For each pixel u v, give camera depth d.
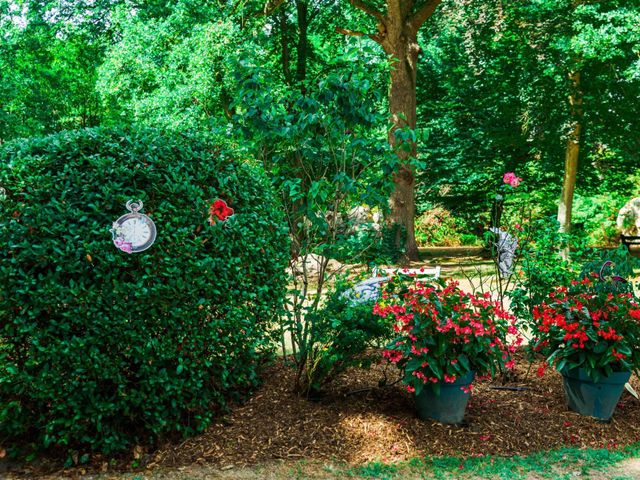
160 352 4.34
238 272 4.74
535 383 5.86
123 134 4.71
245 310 4.79
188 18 15.78
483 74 17.92
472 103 20.81
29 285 4.08
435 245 26.91
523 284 6.27
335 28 18.22
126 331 4.21
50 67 24.31
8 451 4.43
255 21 16.95
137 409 4.52
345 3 19.30
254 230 4.95
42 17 18.66
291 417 4.86
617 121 16.86
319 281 5.61
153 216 4.38
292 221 5.93
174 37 15.78
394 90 17.28
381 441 4.59
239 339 4.83
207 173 4.79
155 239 4.32
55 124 24.42
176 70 15.17
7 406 4.25
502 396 5.51
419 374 4.57
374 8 17.91
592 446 4.76
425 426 4.78
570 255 6.60
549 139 17.23
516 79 17.50
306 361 5.41
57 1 17.91
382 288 5.23
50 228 4.14
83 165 4.44
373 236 6.04
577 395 5.24
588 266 5.80
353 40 6.65
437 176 22.28
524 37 16.16
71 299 4.11
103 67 15.63
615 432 5.02
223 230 4.63
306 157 5.67
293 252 5.84
